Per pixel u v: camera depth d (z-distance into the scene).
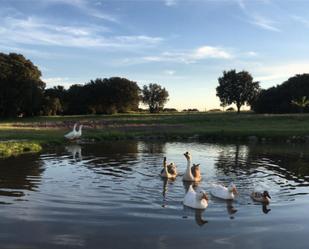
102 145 39.69
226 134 51.47
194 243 12.22
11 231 12.98
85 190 18.33
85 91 131.25
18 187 18.86
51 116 105.06
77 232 12.95
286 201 17.08
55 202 16.25
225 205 16.36
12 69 102.31
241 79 150.75
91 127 61.72
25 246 11.84
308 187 19.75
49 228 13.26
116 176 21.75
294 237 12.81
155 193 18.00
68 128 59.34
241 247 11.99
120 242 12.20
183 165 26.44
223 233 13.08
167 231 13.16
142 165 25.75
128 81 138.00
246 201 17.00
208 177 22.19
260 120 78.25
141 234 12.85
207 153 33.69
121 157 29.91
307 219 14.58
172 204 16.28
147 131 56.41
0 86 99.81
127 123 71.50
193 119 80.81
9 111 102.44
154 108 170.00
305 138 49.38
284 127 65.38
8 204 15.92
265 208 15.95
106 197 17.11
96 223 13.78
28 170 23.42
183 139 49.56
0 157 29.22
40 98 106.19
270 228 13.60
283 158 30.56
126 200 16.69
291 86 122.44
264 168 25.36
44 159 28.25
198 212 15.24
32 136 43.75
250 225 13.88
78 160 27.89
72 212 14.93
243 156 31.72
